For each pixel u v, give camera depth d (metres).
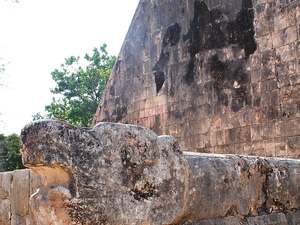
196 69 11.40
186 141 11.45
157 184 3.80
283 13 9.49
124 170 3.61
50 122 3.37
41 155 3.32
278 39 9.54
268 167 5.14
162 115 12.19
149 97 12.65
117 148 3.60
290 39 9.30
